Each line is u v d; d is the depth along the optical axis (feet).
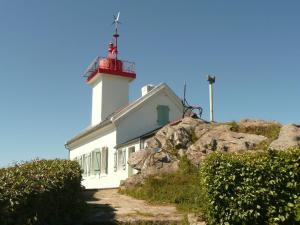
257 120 66.39
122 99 109.60
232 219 34.40
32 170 33.35
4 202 22.76
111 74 108.17
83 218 39.01
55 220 32.73
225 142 60.23
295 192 34.04
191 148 61.36
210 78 78.13
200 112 85.05
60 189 33.42
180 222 39.19
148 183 55.93
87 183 99.86
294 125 55.72
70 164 44.78
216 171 35.47
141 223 39.01
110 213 42.68
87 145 104.58
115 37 113.70
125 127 87.56
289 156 34.50
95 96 112.37
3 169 31.58
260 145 58.18
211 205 35.58
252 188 34.19
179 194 49.98
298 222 33.42
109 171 88.48
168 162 61.11
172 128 67.51
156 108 91.25
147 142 68.90
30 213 26.40
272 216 33.91
